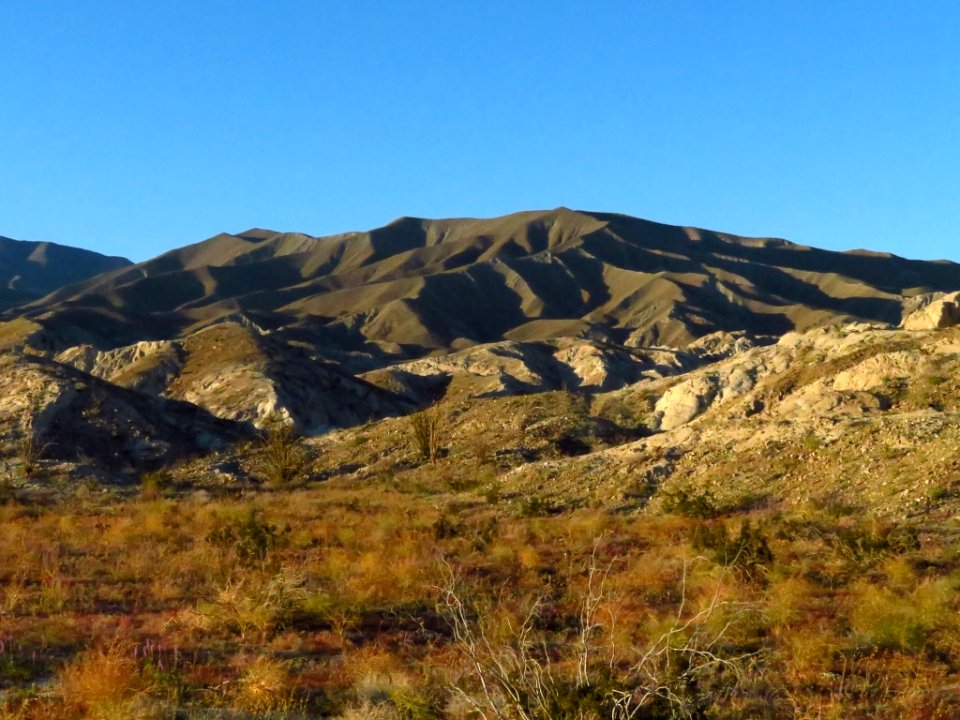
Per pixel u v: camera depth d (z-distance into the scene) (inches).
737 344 6943.9
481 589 651.5
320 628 558.3
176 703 394.9
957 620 500.7
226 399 2775.6
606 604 565.0
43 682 432.1
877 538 737.6
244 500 1380.4
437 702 384.5
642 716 319.3
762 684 413.4
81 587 653.9
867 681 418.3
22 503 1378.0
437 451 1923.0
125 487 1642.5
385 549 826.8
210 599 604.4
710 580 650.8
